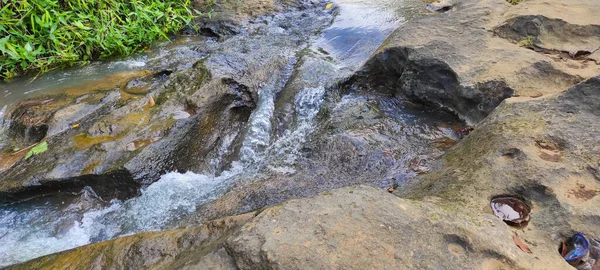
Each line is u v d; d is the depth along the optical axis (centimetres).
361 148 398
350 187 263
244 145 439
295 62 583
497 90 413
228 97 478
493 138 330
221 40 657
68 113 430
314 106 495
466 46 482
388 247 217
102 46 572
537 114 341
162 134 407
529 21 495
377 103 499
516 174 287
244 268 210
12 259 316
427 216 238
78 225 349
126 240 275
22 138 425
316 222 229
